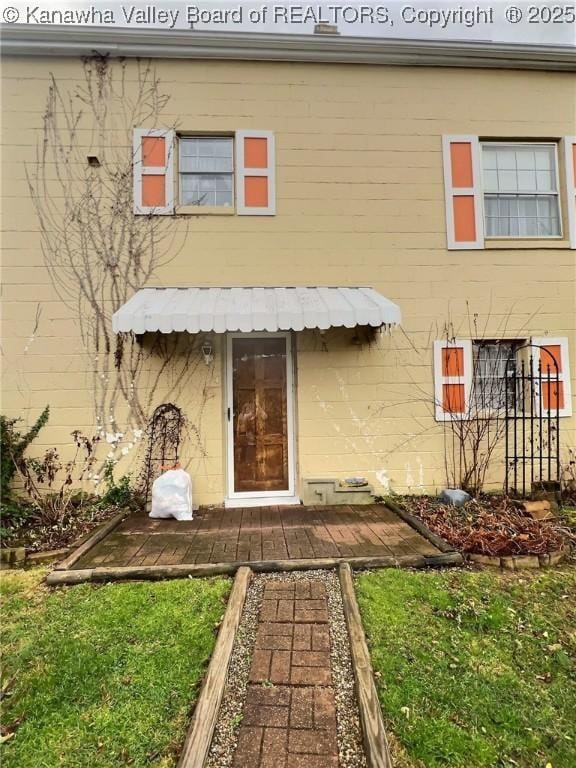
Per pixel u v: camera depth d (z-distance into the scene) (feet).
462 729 10.37
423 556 17.99
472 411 28.73
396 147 28.71
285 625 13.94
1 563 18.79
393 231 28.58
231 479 27.71
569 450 29.22
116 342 27.12
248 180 27.89
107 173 27.40
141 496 26.68
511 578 16.98
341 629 13.75
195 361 27.50
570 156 29.78
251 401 28.09
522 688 11.75
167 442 27.12
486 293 29.01
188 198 28.27
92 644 13.03
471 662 12.57
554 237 29.76
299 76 28.22
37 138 27.12
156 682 11.57
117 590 15.99
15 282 26.76
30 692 11.44
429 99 28.96
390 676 11.71
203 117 27.76
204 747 9.41
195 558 18.22
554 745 10.12
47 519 23.22
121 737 10.03
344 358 28.17
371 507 26.27
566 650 13.26
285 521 23.56
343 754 9.51
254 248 27.86
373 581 16.34
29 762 9.52
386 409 28.22
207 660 12.30
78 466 26.61
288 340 28.40
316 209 28.19
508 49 28.68
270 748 9.65
